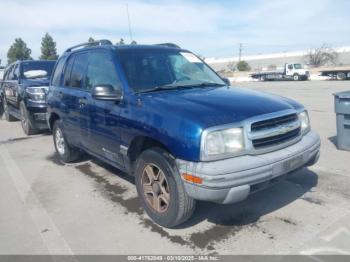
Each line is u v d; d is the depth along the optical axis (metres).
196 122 3.21
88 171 5.84
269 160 3.30
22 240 3.66
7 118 12.24
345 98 6.13
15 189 5.17
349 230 3.49
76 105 5.18
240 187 3.17
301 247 3.25
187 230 3.67
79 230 3.81
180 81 4.45
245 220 3.82
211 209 4.10
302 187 4.62
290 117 3.68
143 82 4.18
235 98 3.74
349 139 6.26
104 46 4.79
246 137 3.27
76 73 5.44
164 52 4.82
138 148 4.10
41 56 54.12
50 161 6.61
